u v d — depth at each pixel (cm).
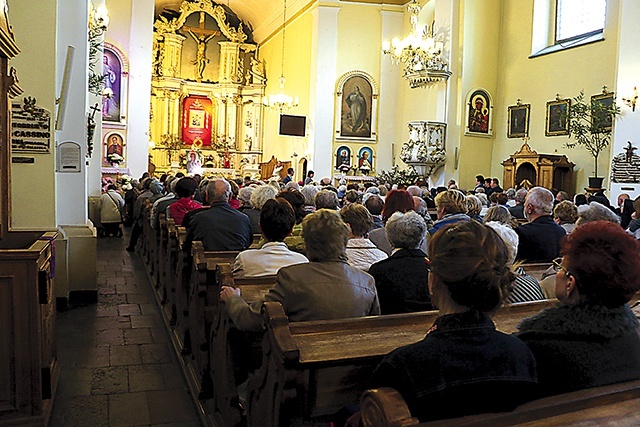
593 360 149
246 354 300
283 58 2072
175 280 499
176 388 382
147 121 1667
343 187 1048
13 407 301
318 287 242
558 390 150
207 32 2328
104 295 625
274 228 328
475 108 1440
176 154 2289
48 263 342
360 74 1759
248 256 325
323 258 254
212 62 2367
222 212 445
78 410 343
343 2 1745
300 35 1897
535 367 147
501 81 1458
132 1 1622
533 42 1349
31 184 490
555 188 1225
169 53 2270
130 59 1631
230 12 2402
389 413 123
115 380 391
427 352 139
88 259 588
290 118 1767
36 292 301
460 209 438
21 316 299
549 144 1295
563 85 1256
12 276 297
